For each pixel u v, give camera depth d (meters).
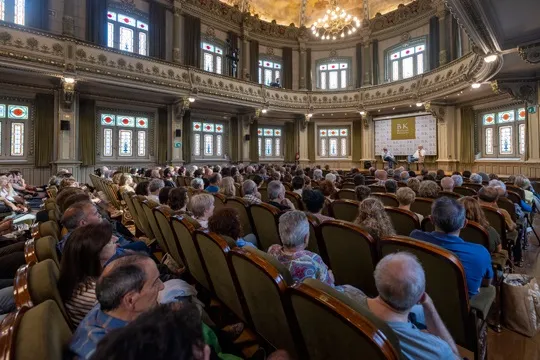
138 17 11.34
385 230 2.21
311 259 1.72
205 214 2.85
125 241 2.88
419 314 1.62
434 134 12.83
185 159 12.64
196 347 0.60
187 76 11.12
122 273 1.05
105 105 10.67
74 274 1.40
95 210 2.34
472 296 1.90
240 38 14.35
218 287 2.12
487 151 11.52
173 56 11.89
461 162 12.12
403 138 13.95
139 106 11.44
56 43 8.24
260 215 3.16
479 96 11.24
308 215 2.68
